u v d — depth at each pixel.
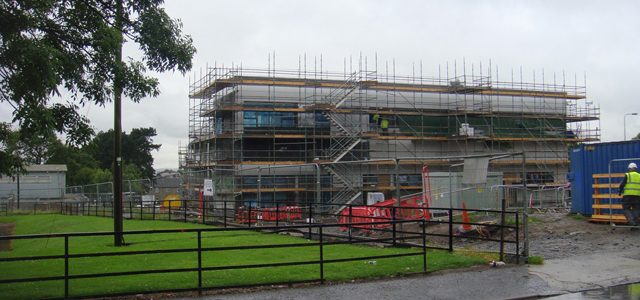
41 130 10.64
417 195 25.72
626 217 18.53
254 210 23.20
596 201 21.05
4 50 10.05
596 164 22.34
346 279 11.01
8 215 44.38
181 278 11.06
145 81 12.47
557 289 10.38
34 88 10.20
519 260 12.95
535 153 55.47
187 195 38.56
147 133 104.69
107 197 43.34
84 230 24.91
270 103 46.88
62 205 43.84
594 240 17.34
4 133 11.97
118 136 17.95
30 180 68.38
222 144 47.03
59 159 81.75
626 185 18.52
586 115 59.41
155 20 12.35
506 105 56.00
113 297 9.52
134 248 16.66
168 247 16.72
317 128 48.22
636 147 20.94
